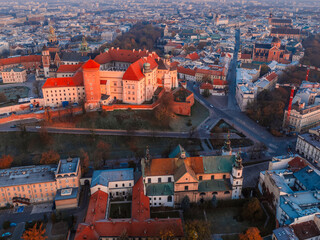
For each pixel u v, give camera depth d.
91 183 179.00
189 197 173.38
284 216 152.38
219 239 151.12
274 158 196.12
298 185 181.12
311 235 142.75
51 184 176.12
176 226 145.50
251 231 142.12
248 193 182.75
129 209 170.75
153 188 174.75
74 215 166.88
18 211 171.00
